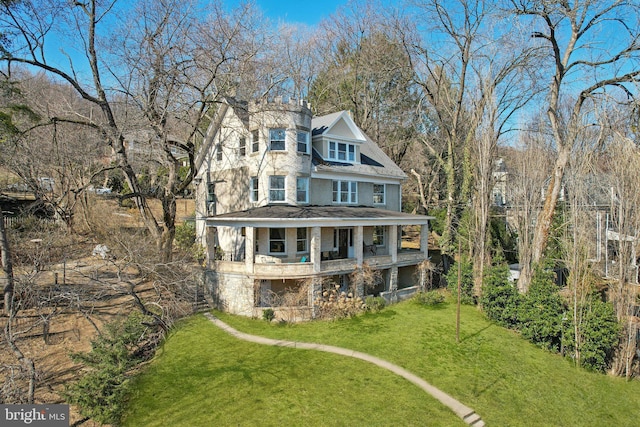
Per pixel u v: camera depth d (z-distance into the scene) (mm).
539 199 26188
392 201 30578
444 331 19281
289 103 23703
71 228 27109
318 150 26766
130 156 28484
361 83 43688
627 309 16219
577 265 17469
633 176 16234
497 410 12766
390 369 14812
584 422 12750
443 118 36750
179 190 25094
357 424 11359
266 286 21250
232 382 13484
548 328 17625
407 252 25734
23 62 18594
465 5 28047
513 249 32125
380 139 43469
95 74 21719
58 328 17203
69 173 30547
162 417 11477
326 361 15234
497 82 27000
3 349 15023
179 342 16891
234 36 23484
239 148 25922
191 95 24562
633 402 14172
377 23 38844
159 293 18438
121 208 42031
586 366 16484
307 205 24609
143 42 21797
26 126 20219
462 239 27172
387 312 22031
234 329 18406
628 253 16312
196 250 28438
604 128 18984
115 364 12984
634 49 20203
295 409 11961
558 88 23438
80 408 11562
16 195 32812
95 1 20984
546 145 28094
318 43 46875
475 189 27453
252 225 19781
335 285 21812
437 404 12703
